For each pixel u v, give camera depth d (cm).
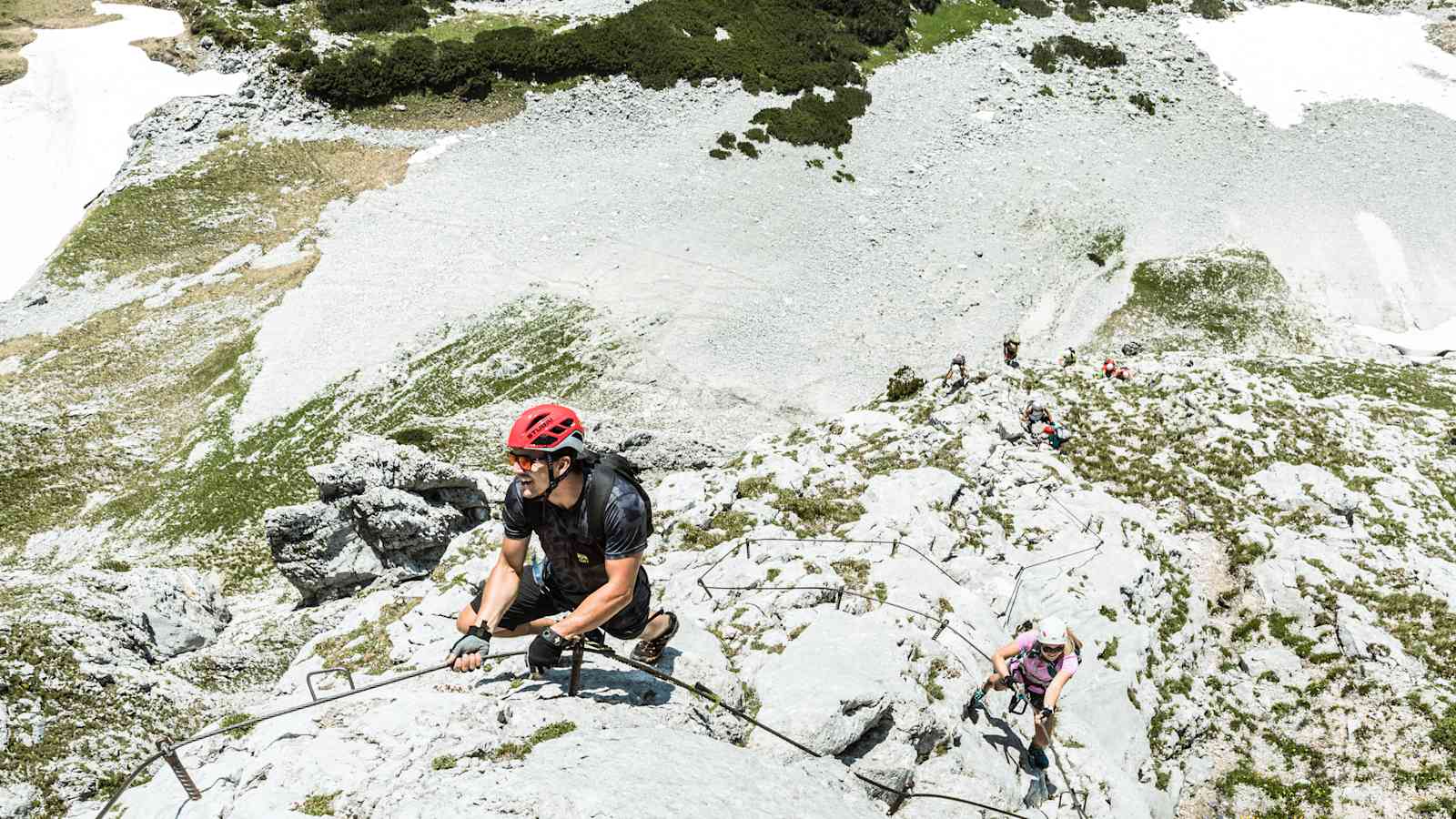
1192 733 1714
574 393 5306
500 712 733
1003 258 6819
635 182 6931
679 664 896
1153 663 1747
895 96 8169
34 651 2280
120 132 7175
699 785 643
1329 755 1744
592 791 600
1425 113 8788
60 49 7731
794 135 7469
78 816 1561
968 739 1101
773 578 1427
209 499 4472
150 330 5612
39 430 4850
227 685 2514
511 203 6700
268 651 2691
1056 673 1169
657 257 6359
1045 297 6588
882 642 1128
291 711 679
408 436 4791
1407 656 1911
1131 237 7125
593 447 3803
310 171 6888
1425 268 7131
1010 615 1647
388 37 7819
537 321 5762
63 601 2631
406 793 616
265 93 7306
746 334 5884
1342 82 9169
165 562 4050
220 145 7019
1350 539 2342
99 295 5891
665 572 1548
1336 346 6412
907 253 6769
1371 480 2608
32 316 5719
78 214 6638
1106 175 7681
